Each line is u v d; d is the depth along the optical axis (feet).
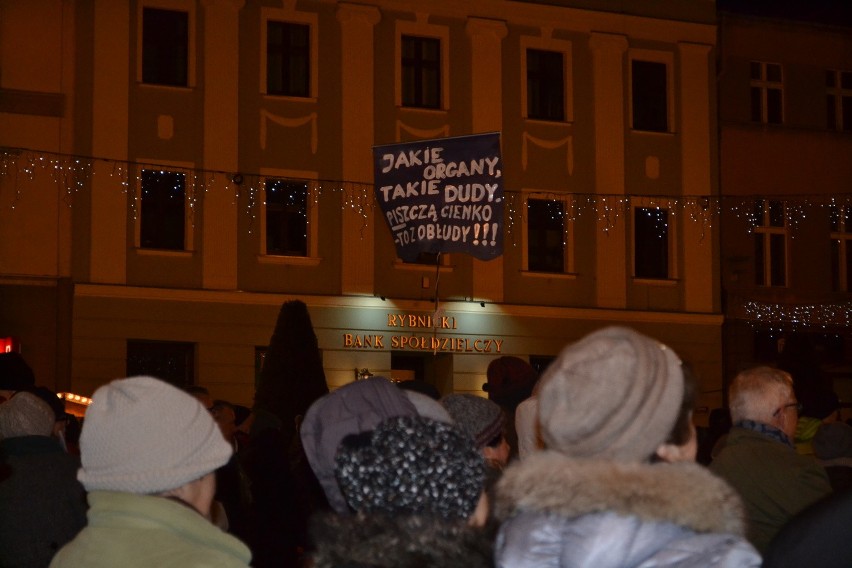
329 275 70.64
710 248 78.54
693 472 7.21
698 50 79.51
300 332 50.31
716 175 79.25
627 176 77.05
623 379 7.31
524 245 74.54
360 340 70.59
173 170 67.92
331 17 71.87
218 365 67.82
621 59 77.66
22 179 65.16
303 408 49.24
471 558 6.77
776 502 12.89
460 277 73.41
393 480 7.09
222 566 8.14
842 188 82.38
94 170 66.54
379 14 72.49
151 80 68.54
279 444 19.98
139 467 8.53
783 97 81.92
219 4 69.67
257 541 19.33
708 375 77.51
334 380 69.87
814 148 81.97
